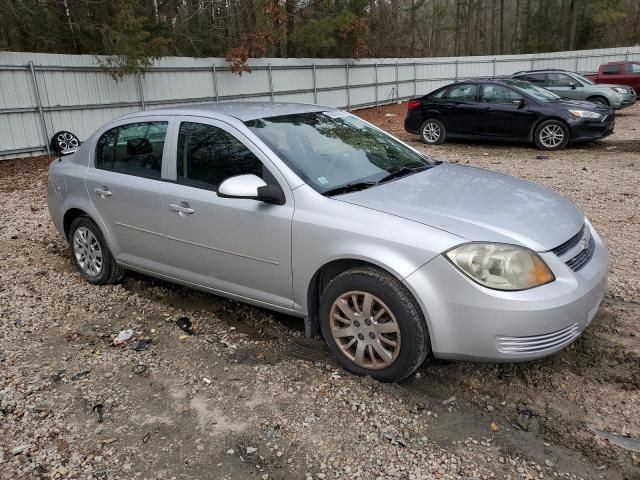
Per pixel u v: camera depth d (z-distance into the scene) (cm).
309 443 284
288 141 384
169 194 409
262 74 2116
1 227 726
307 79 2344
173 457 277
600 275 328
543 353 298
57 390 337
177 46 2033
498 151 1264
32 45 1684
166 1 2022
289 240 348
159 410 315
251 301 389
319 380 339
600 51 3089
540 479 256
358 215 326
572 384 327
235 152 381
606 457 269
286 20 2528
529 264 296
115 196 452
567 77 1872
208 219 387
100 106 1535
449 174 401
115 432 297
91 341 400
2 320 436
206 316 436
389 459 271
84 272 511
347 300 335
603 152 1192
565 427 291
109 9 1667
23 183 1070
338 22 2530
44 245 638
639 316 405
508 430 291
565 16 4238
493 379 335
